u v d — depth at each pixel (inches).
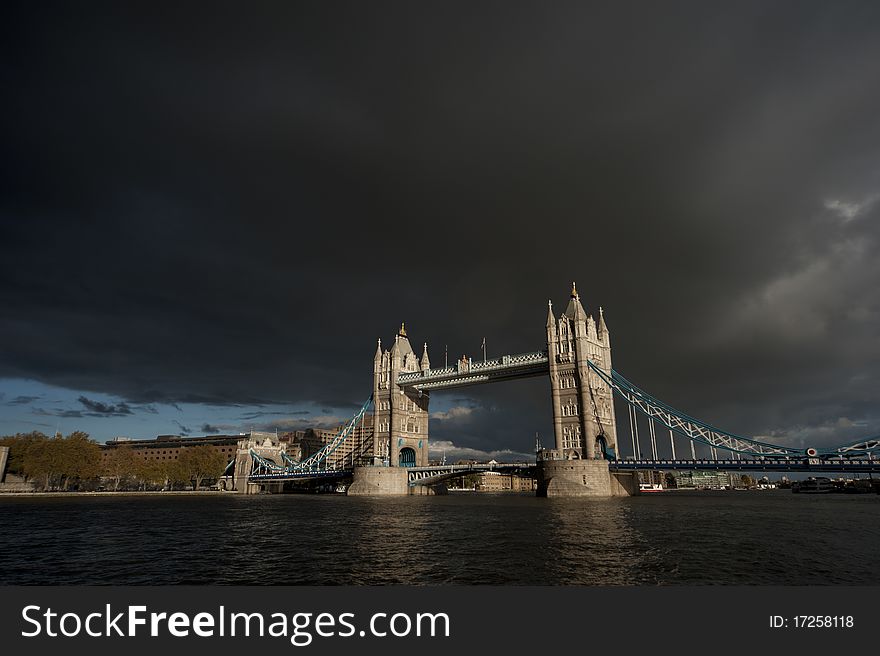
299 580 1385.3
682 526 2468.0
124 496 6717.5
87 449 6343.5
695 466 4931.1
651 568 1461.6
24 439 6545.3
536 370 6063.0
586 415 5556.1
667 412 5502.0
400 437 7066.9
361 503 5002.5
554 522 2704.2
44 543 2150.6
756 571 1423.5
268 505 4776.1
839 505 4426.7
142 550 1940.2
